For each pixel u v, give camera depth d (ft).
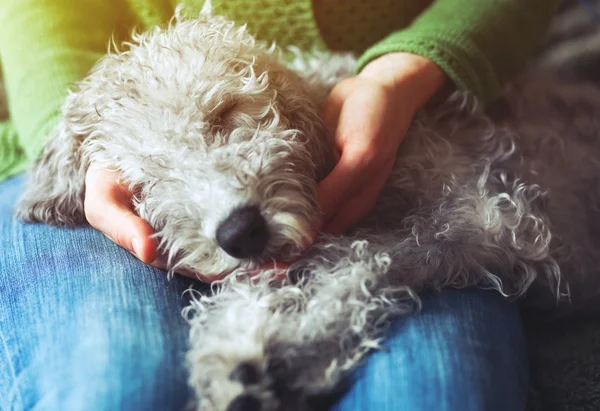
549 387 3.71
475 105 4.18
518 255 3.41
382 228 3.78
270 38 4.70
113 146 3.41
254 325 2.73
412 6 5.33
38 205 3.80
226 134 3.23
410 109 3.92
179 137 3.16
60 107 4.20
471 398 2.52
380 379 2.62
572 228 4.33
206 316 2.94
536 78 5.53
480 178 3.72
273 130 3.28
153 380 2.57
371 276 2.99
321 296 2.91
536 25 4.91
